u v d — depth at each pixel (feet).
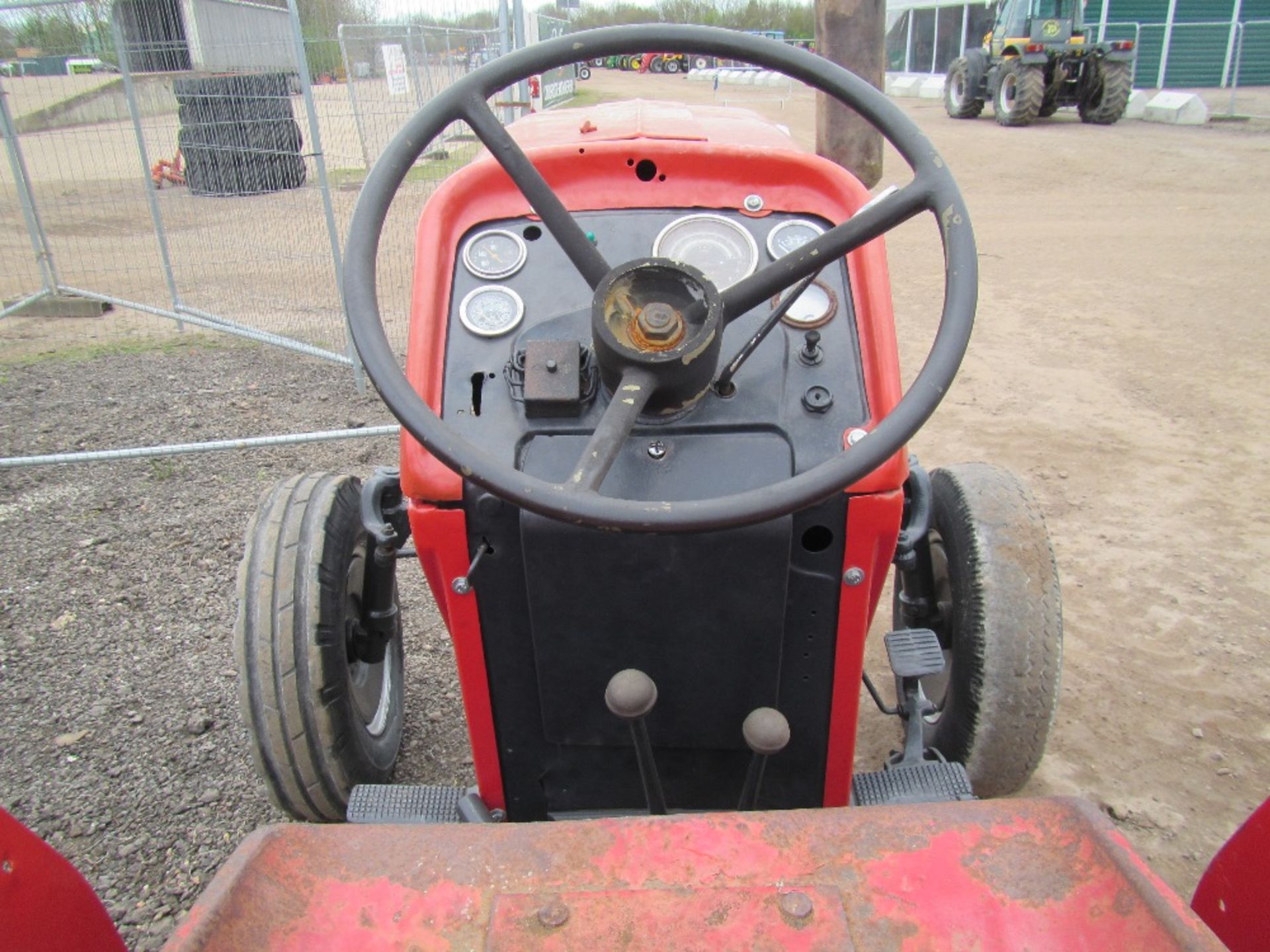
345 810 6.59
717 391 5.11
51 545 12.34
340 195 30.71
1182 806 8.06
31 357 20.24
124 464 14.79
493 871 3.53
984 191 36.19
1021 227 30.45
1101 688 9.55
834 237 4.49
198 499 13.62
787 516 4.69
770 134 6.39
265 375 18.92
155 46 19.53
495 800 5.90
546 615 5.16
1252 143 43.60
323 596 6.29
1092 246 27.71
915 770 5.73
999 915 3.31
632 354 4.29
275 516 6.50
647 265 4.45
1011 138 47.26
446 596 5.35
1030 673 6.48
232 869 3.40
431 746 8.64
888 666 9.96
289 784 6.24
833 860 3.51
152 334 21.81
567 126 6.49
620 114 6.88
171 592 11.23
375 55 22.43
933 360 4.09
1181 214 31.45
